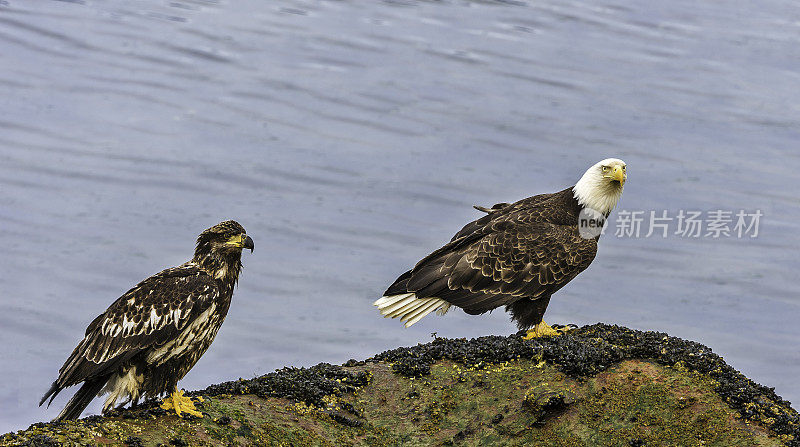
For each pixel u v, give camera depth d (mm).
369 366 11664
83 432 9320
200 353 10352
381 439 10523
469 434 10570
